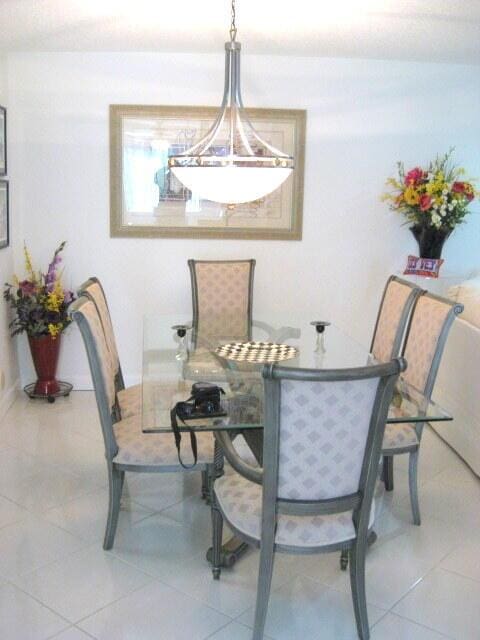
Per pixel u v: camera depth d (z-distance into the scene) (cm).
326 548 213
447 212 425
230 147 276
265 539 210
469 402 354
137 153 443
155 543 279
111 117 436
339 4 309
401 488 334
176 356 312
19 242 448
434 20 333
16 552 269
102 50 422
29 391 450
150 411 245
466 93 457
